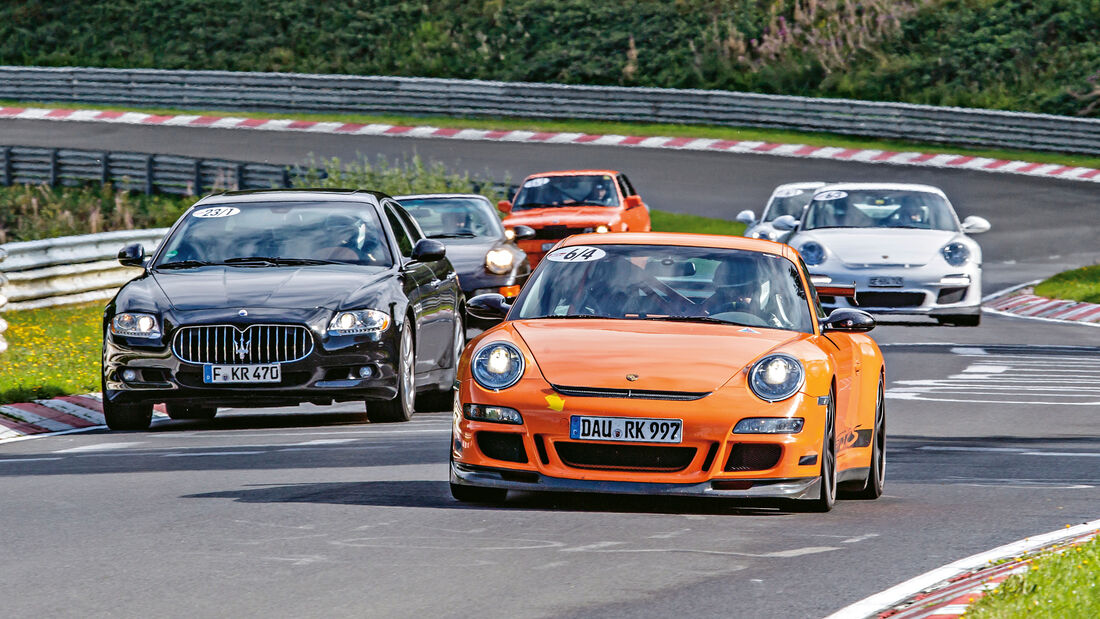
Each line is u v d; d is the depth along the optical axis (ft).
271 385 138.21
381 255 152.15
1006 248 395.55
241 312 138.51
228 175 442.09
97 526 89.56
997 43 607.37
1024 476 114.62
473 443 94.58
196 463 119.55
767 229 274.98
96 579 74.64
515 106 577.02
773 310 102.89
